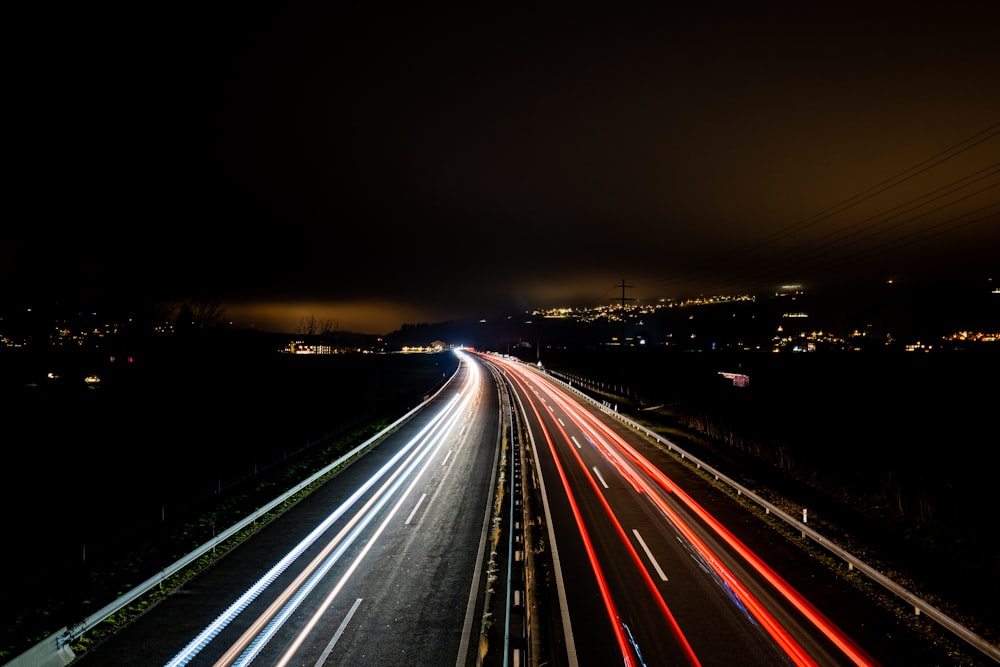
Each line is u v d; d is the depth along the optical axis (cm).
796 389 5197
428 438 3597
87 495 2364
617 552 1642
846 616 1261
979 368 4906
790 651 1116
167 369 5231
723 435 3828
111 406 4562
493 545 1694
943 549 1852
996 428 3131
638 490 2339
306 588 1399
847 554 1470
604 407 5122
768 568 1525
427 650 1122
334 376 8775
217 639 1158
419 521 1925
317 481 2462
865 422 3634
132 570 1530
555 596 1357
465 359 14938
